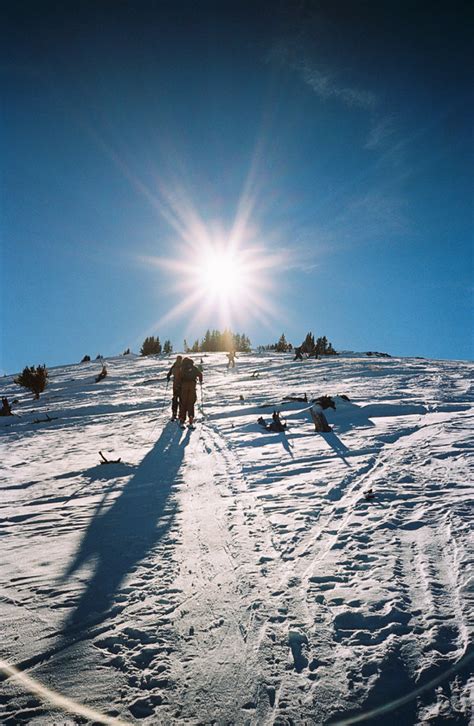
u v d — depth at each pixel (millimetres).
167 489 5219
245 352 43031
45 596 2812
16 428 12188
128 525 4074
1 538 3939
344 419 9164
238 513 4180
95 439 9305
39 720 1784
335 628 2295
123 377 24469
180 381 10422
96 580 3002
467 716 1690
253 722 1732
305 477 5195
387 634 2207
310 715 1750
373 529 3529
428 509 3850
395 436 7055
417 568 2852
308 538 3477
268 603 2584
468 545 3094
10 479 6258
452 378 14883
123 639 2314
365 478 4941
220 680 1975
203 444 7887
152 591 2809
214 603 2623
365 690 1858
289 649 2156
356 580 2768
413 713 1726
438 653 2039
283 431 8430
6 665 2139
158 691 1931
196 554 3336
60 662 2148
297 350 29625
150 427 10398
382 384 14453
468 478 4621
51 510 4699
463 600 2445
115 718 1784
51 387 23719
